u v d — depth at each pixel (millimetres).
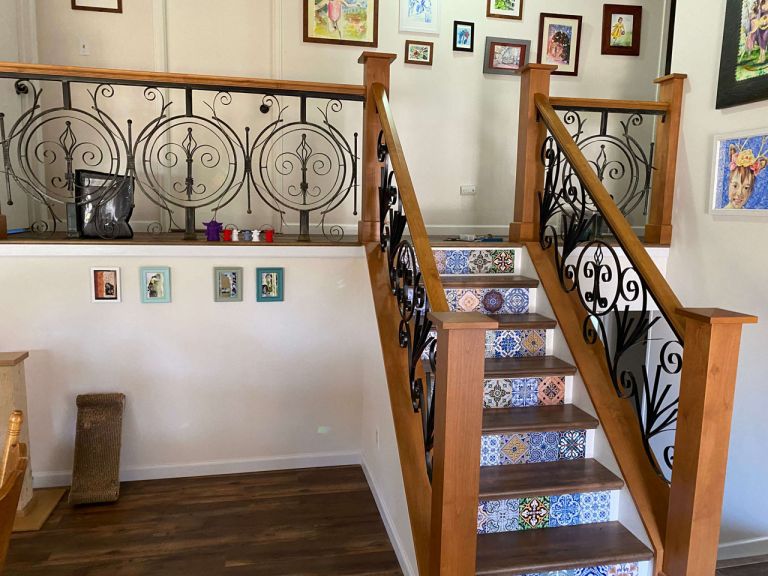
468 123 4906
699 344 1992
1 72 2846
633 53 5098
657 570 2195
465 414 1801
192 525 2832
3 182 3756
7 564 2490
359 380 3508
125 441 3248
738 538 3277
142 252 3117
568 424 2547
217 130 4484
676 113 3635
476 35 4816
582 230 2953
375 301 2955
